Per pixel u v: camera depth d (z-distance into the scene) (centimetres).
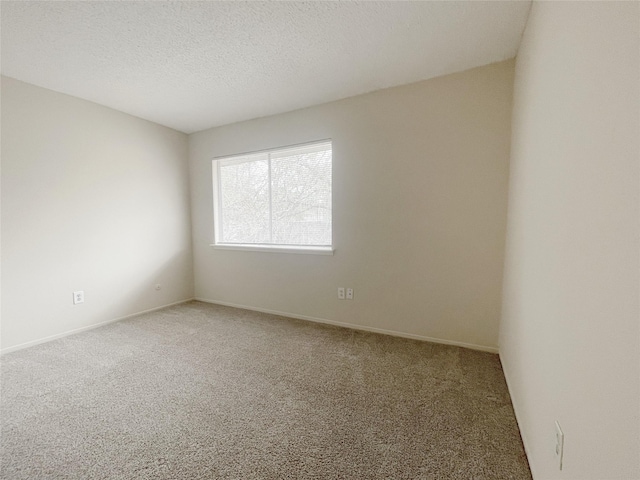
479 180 226
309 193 309
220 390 180
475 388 180
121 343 253
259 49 197
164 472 120
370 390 179
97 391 180
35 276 251
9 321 237
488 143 221
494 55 205
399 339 259
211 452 130
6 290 235
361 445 134
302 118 298
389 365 211
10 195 235
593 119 74
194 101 282
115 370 206
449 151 234
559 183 99
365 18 166
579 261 80
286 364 214
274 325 297
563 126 97
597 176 71
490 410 159
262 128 324
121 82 244
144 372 203
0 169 229
